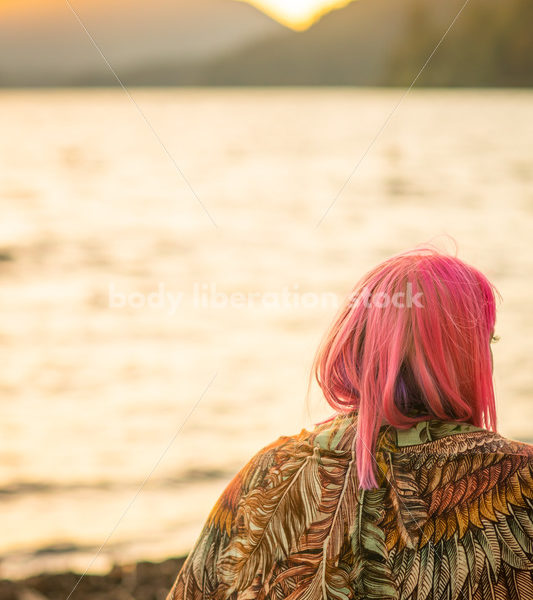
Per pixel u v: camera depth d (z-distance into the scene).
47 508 9.26
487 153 91.19
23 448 11.82
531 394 12.76
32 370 17.20
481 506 1.82
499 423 11.31
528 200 50.56
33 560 7.73
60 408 14.24
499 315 19.09
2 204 56.56
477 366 1.93
